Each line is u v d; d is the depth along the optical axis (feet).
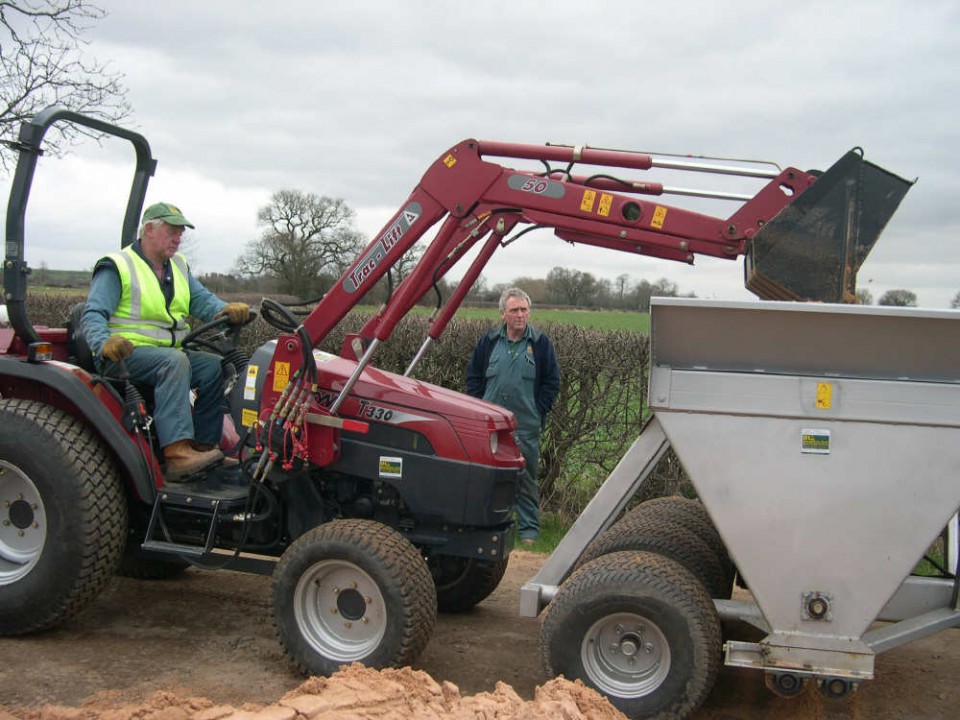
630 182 15.47
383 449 15.19
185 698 12.84
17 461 14.88
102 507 14.96
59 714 11.96
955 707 14.53
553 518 26.50
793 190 14.69
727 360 12.91
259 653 15.38
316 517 15.60
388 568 13.78
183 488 15.69
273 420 14.66
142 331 16.19
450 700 12.13
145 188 17.97
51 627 15.53
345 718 11.07
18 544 15.65
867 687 15.25
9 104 39.47
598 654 13.41
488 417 15.08
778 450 12.73
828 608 12.60
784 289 13.82
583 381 25.90
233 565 15.39
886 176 13.65
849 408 12.50
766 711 14.15
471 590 17.85
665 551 15.48
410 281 15.55
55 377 15.01
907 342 12.22
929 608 13.85
